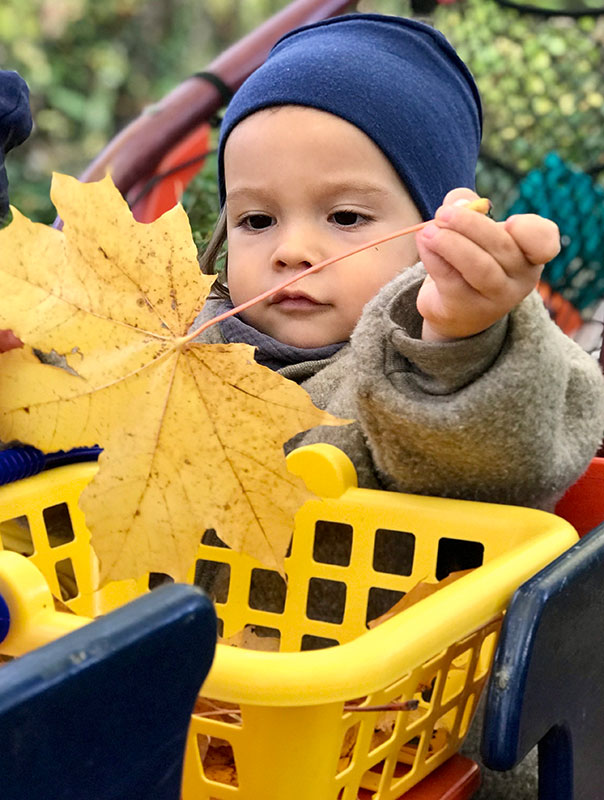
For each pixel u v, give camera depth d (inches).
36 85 179.8
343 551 37.5
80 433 25.6
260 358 44.4
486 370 29.5
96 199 25.0
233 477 25.9
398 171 44.4
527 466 31.5
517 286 26.7
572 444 33.6
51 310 24.9
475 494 33.3
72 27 188.5
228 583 39.0
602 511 40.1
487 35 88.0
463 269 26.0
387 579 32.8
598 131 88.7
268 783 21.5
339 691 19.9
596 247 83.2
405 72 46.2
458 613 22.8
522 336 29.1
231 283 46.0
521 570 25.7
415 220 45.4
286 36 51.2
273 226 45.1
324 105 43.5
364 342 31.3
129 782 16.8
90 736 15.8
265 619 35.3
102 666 15.7
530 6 87.4
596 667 27.0
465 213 25.9
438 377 29.6
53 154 176.2
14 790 14.7
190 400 25.8
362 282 43.5
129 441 25.6
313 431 38.5
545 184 84.1
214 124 82.3
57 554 33.7
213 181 76.0
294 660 20.0
